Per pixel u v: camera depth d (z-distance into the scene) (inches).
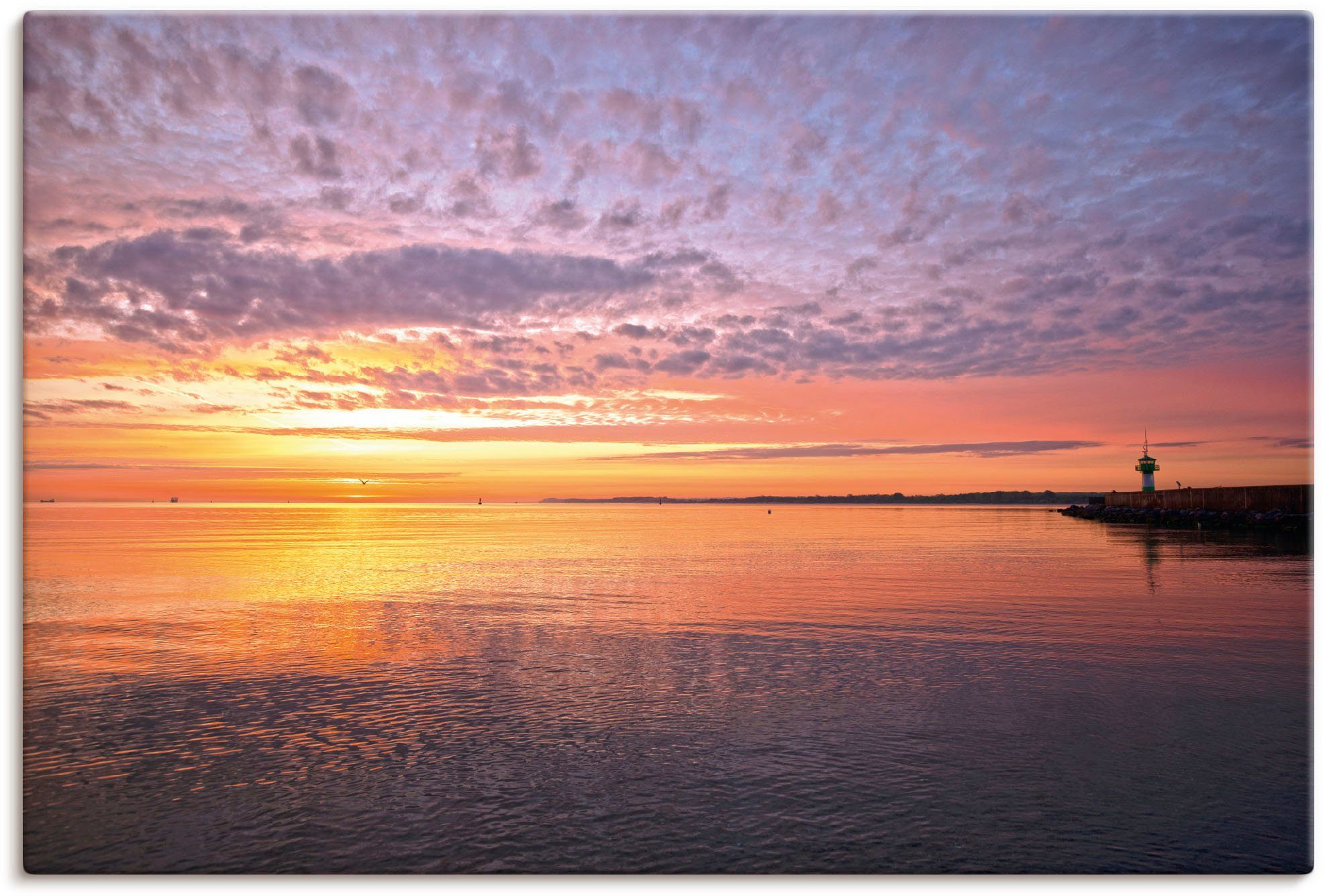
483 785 311.3
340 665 503.5
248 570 1112.2
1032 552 1412.4
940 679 460.4
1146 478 3383.4
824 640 575.8
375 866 257.4
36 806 295.9
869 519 3777.1
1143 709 397.4
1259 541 1562.5
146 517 3900.1
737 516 4714.6
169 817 286.7
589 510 7519.7
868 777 316.2
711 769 324.5
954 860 258.4
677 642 570.9
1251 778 314.3
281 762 334.6
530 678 469.7
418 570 1116.5
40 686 454.3
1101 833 273.0
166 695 435.2
